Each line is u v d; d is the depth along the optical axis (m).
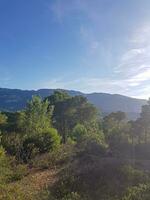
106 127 61.00
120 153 28.58
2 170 23.39
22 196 17.12
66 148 33.34
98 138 36.28
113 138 37.22
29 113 47.44
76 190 17.39
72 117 75.88
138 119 41.97
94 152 28.44
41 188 18.89
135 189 16.44
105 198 15.95
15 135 37.91
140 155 28.84
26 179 21.97
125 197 15.37
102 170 19.53
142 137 39.88
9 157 28.69
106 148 30.52
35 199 16.62
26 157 29.44
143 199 15.11
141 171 19.52
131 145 32.28
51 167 25.36
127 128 41.22
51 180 20.56
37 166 26.33
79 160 25.06
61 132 73.25
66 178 19.20
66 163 25.77
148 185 16.94
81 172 19.95
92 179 18.48
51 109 50.88
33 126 46.34
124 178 18.36
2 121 52.75
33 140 34.16
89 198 16.03
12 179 22.12
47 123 47.41
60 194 17.00
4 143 33.44
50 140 34.34
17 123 51.00
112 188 17.14
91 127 49.16
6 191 18.17
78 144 34.78
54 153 30.16
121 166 20.14
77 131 46.00
